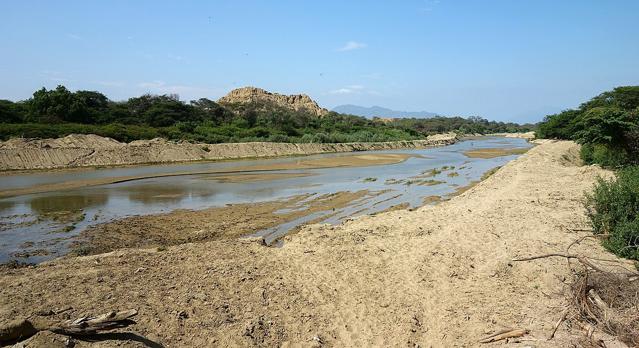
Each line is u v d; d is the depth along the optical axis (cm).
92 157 3672
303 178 2789
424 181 2650
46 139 4016
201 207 1847
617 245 1010
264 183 2555
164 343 635
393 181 2652
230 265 1002
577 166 2789
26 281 877
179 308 752
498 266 968
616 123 2341
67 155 3569
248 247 1165
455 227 1271
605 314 701
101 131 4675
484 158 4622
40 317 655
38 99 5478
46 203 1941
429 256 1049
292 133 7350
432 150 6181
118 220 1611
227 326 704
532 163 2673
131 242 1316
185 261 1036
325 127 8450
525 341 657
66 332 539
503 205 1546
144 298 790
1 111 4950
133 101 7356
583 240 1115
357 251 1095
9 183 2553
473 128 13838
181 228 1488
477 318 751
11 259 1158
